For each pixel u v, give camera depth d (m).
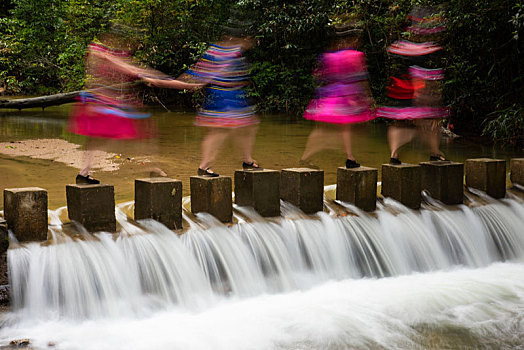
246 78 7.15
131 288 4.95
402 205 6.64
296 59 17.94
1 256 4.46
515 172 7.77
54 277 4.63
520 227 7.12
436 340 4.59
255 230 5.68
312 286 5.72
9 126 12.88
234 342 4.44
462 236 6.68
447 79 12.94
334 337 4.57
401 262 6.26
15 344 4.17
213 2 18.27
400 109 13.39
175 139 11.45
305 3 16.98
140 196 5.45
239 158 9.32
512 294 5.65
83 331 4.50
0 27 20.25
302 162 9.25
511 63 12.52
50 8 20.27
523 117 11.57
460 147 11.41
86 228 5.03
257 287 5.49
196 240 5.34
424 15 13.09
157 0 18.17
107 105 6.20
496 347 4.49
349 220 6.18
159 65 19.12
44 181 7.25
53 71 20.28
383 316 5.03
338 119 8.06
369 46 15.88
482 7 11.99
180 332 4.59
